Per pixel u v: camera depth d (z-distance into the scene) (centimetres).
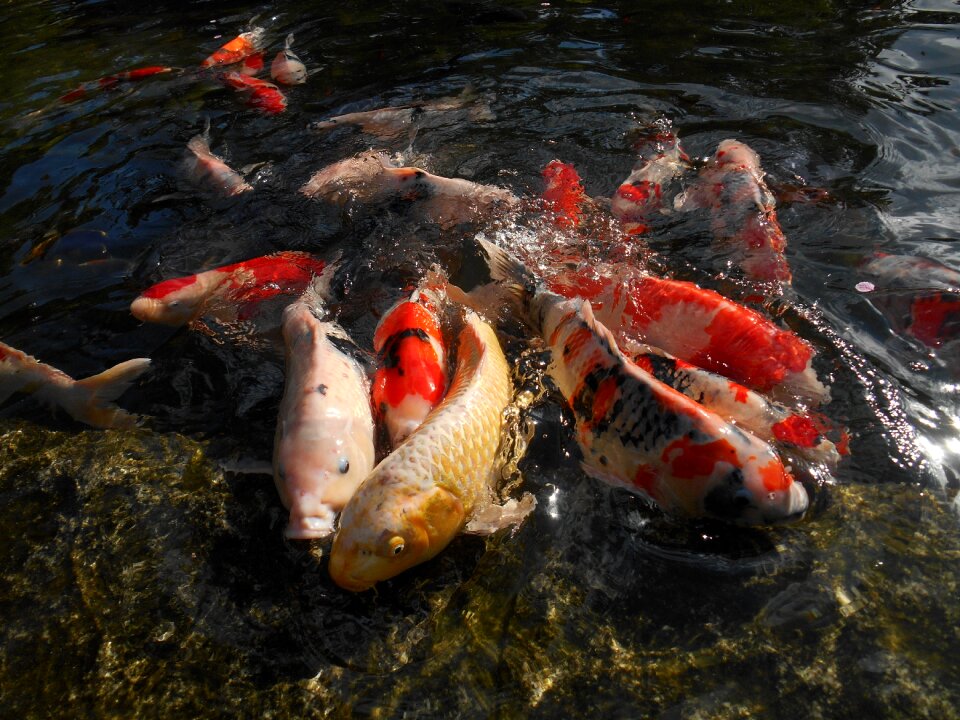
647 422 113
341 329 146
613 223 169
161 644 102
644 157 198
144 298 153
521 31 278
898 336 135
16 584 112
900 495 111
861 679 91
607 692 92
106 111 241
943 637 95
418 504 102
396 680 96
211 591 108
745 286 148
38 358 149
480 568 108
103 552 115
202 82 256
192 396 139
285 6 323
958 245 157
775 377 124
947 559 103
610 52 256
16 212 194
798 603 100
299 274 160
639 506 113
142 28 313
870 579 101
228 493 122
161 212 189
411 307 138
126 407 138
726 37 262
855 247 158
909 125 203
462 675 96
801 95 221
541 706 92
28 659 102
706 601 101
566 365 127
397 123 219
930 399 124
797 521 109
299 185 195
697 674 93
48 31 321
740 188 168
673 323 133
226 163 207
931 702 88
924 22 262
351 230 175
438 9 305
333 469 114
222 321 153
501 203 175
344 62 264
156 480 125
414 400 122
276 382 140
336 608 104
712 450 107
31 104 253
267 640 102
